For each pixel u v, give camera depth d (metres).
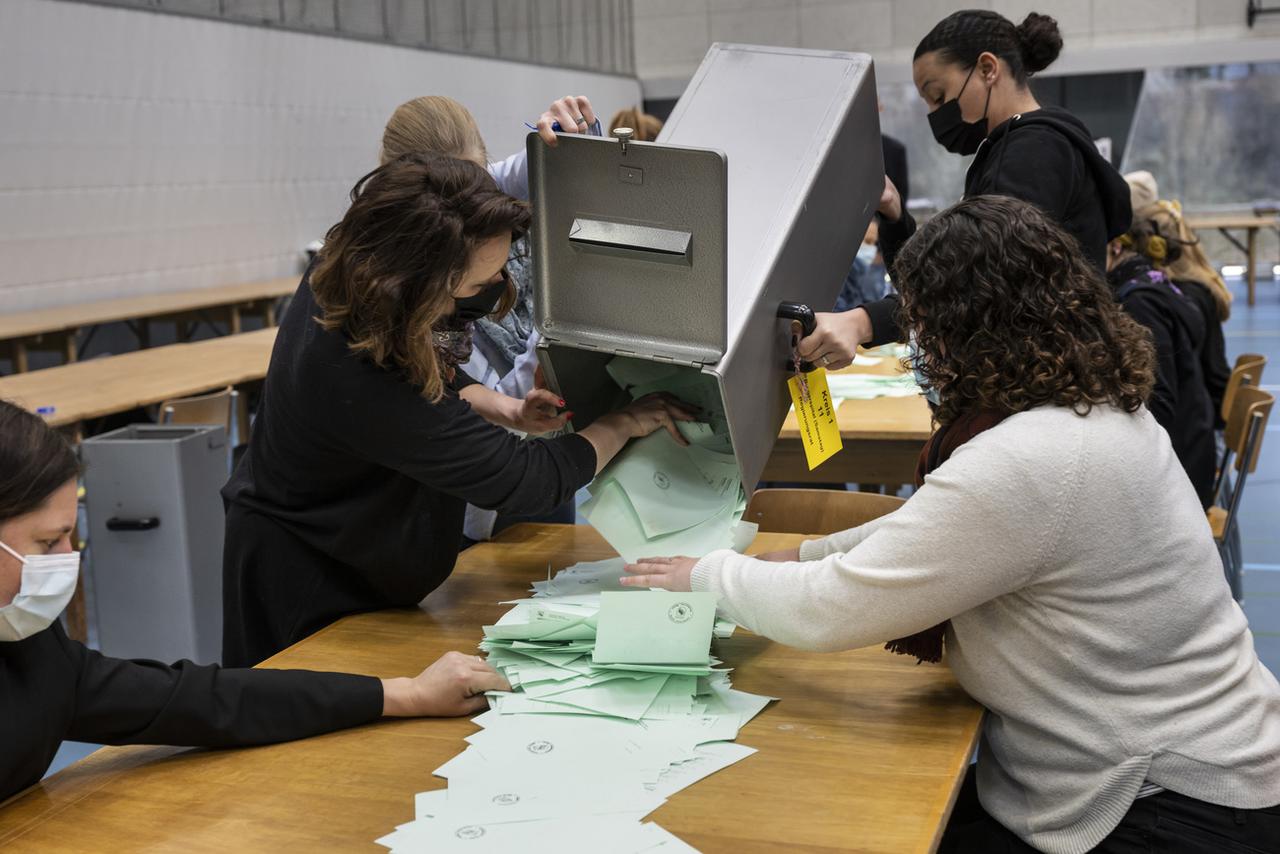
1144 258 3.39
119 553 3.43
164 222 7.72
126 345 7.77
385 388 1.53
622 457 1.78
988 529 1.28
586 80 13.13
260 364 4.93
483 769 1.28
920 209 13.20
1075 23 12.46
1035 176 2.33
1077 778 1.34
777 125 1.74
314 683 1.41
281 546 1.77
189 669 1.37
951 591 1.30
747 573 1.49
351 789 1.26
